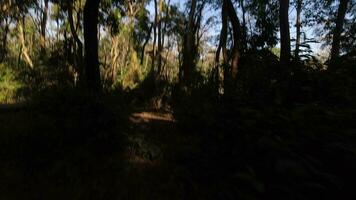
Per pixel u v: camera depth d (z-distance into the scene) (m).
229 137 5.12
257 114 4.73
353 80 5.14
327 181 3.52
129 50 39.72
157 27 32.22
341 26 13.06
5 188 5.11
